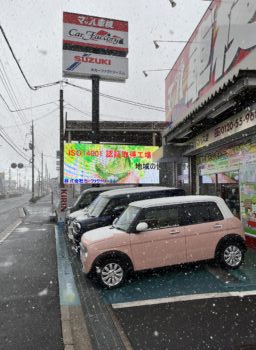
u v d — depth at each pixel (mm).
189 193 14617
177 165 17625
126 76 20391
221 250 7887
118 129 23422
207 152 13094
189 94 13773
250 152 10039
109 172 22906
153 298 6473
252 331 4977
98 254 7168
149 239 7441
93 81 20062
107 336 4992
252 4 8922
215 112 9070
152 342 4770
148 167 23359
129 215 8055
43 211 31188
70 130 23547
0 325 5516
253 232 9977
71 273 8398
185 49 14383
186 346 4617
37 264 9750
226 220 8047
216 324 5242
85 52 20031
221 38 10680
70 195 24266
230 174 11477
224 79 7031
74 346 4719
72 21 19938
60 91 21094
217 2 11031
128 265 7258
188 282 7297
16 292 7184
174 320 5453
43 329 5348
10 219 24750
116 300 6457
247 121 8734
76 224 9828
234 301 6148
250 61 6504
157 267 7477
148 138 26953
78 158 22625
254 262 8641
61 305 6215
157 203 7801
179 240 7621
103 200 10594
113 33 20344
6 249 12203
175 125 11297
